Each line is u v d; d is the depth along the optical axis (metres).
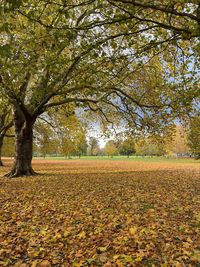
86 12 10.06
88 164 49.25
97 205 10.29
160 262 5.38
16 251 6.07
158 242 6.35
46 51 10.09
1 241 6.68
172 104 10.93
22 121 21.92
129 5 7.75
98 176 22.48
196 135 14.66
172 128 15.57
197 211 9.27
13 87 13.73
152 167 38.91
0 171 29.62
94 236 6.86
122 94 17.47
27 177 21.09
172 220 8.20
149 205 10.33
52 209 9.83
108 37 8.62
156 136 17.72
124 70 11.19
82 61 10.34
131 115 18.03
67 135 31.72
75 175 23.39
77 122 30.58
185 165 45.56
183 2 7.08
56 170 31.55
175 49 11.17
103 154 119.88
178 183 17.28
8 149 48.88
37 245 6.40
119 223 7.83
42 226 7.85
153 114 15.58
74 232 7.22
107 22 8.10
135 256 5.60
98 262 5.46
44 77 13.16
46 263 5.44
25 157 22.09
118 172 27.81
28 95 22.45
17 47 10.51
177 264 5.15
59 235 6.92
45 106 18.94
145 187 15.22
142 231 6.96
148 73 15.86
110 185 16.11
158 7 7.17
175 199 11.50
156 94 14.43
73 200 11.39
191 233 6.95
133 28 9.16
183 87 10.05
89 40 8.75
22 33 10.91
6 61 10.27
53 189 14.54
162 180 19.06
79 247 6.27
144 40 9.94
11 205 10.67
